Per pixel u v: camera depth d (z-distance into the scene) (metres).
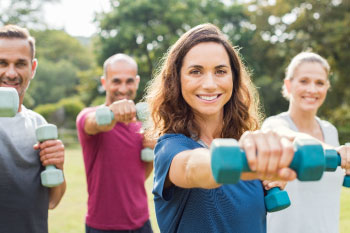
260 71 27.08
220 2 30.78
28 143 2.38
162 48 28.27
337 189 2.64
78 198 7.31
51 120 28.97
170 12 28.23
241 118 1.97
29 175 2.33
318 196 2.57
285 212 2.56
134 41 29.09
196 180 1.23
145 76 30.03
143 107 2.93
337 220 2.64
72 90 53.88
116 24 29.17
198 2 29.83
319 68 2.83
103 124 2.87
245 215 1.64
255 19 26.61
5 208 2.20
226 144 0.88
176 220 1.60
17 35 2.39
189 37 1.69
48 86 52.03
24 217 2.27
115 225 3.37
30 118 2.51
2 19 35.09
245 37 27.19
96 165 3.42
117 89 3.86
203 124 1.84
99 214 3.39
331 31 22.53
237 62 1.88
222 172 0.87
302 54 2.98
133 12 28.33
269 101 25.69
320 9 22.97
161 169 1.50
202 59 1.64
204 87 1.62
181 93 1.75
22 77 2.39
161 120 1.82
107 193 3.38
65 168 11.73
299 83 2.84
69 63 55.56
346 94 22.64
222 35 1.75
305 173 0.90
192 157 1.26
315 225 2.55
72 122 29.42
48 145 2.35
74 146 24.19
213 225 1.57
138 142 3.52
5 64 2.34
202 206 1.57
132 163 3.47
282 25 25.70
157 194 1.60
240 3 30.67
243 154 0.90
